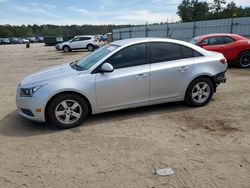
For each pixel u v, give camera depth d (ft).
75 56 77.15
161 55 18.45
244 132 15.16
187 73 18.84
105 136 15.28
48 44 175.73
